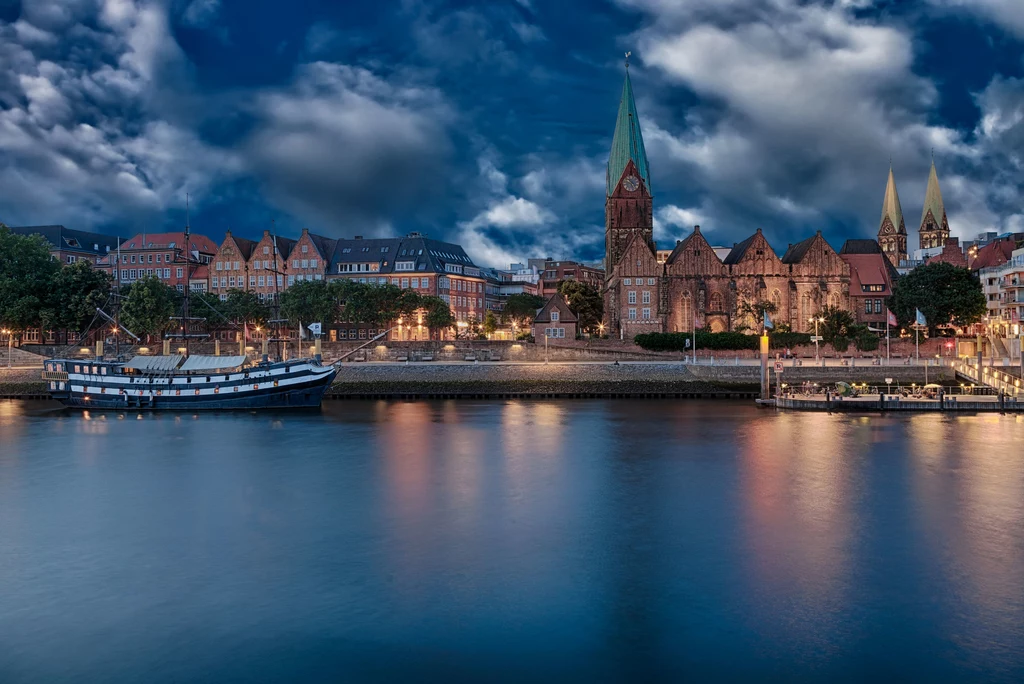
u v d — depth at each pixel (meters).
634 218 189.38
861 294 174.25
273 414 99.00
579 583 37.91
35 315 147.88
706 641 31.55
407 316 175.12
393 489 57.44
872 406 99.69
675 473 62.38
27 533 46.78
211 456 70.25
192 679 28.64
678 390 117.50
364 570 39.81
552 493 56.03
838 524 48.06
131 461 68.25
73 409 105.00
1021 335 147.00
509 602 35.50
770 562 40.91
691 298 167.75
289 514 50.69
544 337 147.25
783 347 145.00
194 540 45.12
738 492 56.16
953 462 66.31
